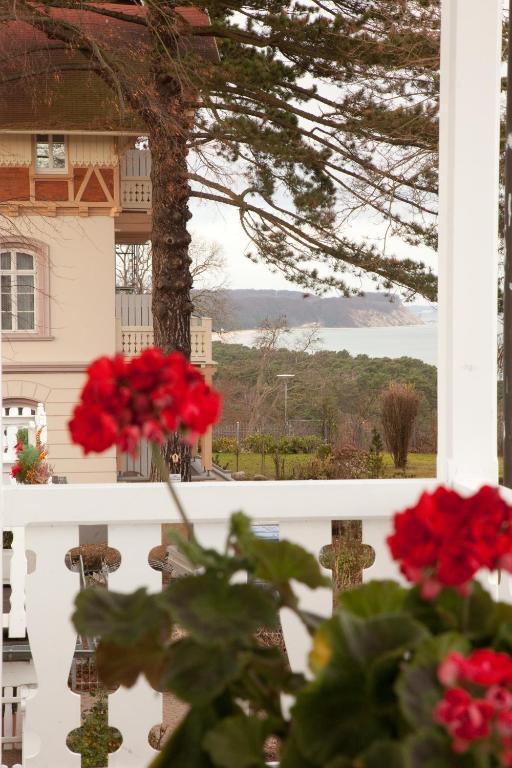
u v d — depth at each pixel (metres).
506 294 3.06
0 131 16.16
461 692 0.94
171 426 1.19
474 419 2.76
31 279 17.33
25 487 2.63
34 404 17.31
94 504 2.64
